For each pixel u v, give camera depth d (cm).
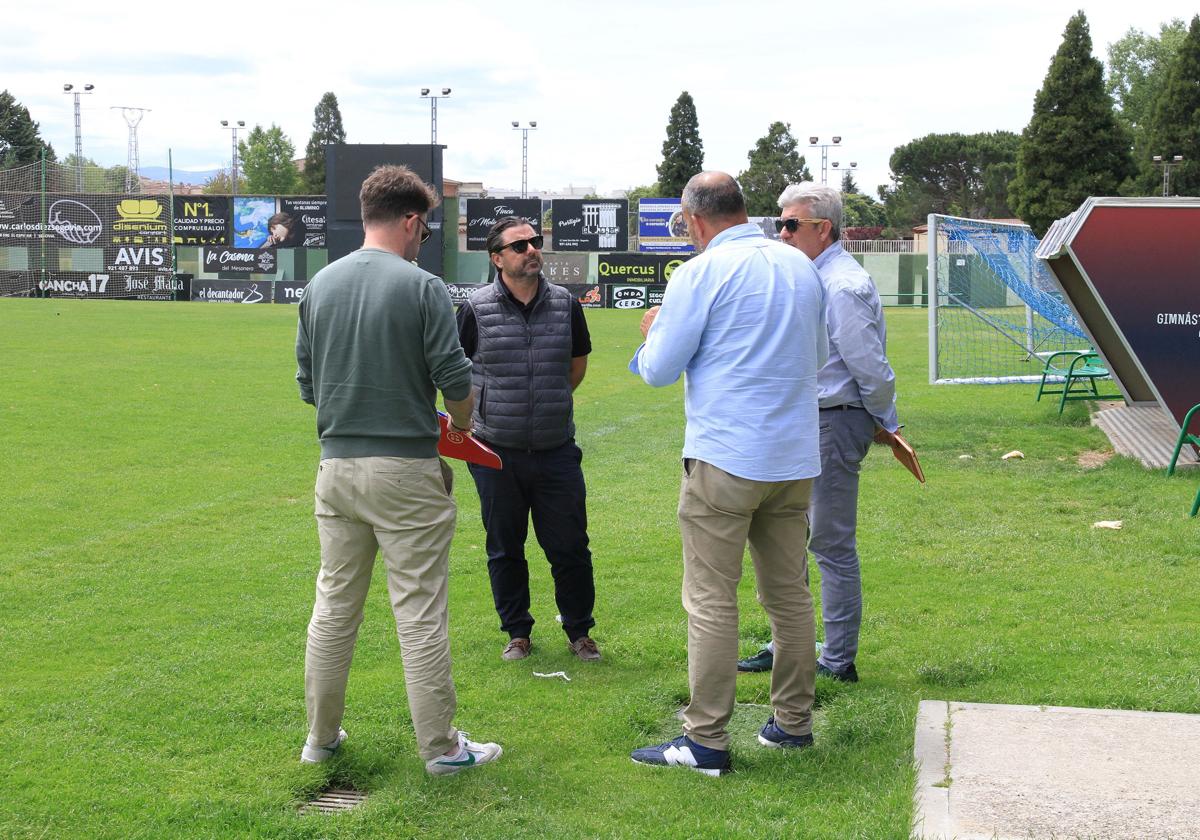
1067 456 1001
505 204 4309
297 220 4188
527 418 480
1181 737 367
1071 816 311
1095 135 5156
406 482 354
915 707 405
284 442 1118
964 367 1892
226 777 366
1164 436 1030
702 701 367
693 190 373
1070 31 5150
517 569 496
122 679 461
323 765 375
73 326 2605
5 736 401
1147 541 674
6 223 4062
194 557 675
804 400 362
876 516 760
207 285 4119
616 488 893
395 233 369
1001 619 529
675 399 1509
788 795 348
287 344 2219
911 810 317
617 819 337
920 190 8938
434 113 4978
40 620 544
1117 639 491
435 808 345
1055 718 386
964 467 950
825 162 5094
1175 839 297
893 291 4603
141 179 5144
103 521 774
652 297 4091
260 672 470
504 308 486
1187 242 898
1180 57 5600
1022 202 5338
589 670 478
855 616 446
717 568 363
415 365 355
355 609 371
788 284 358
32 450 1048
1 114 7725
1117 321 917
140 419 1247
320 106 8281
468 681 465
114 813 342
